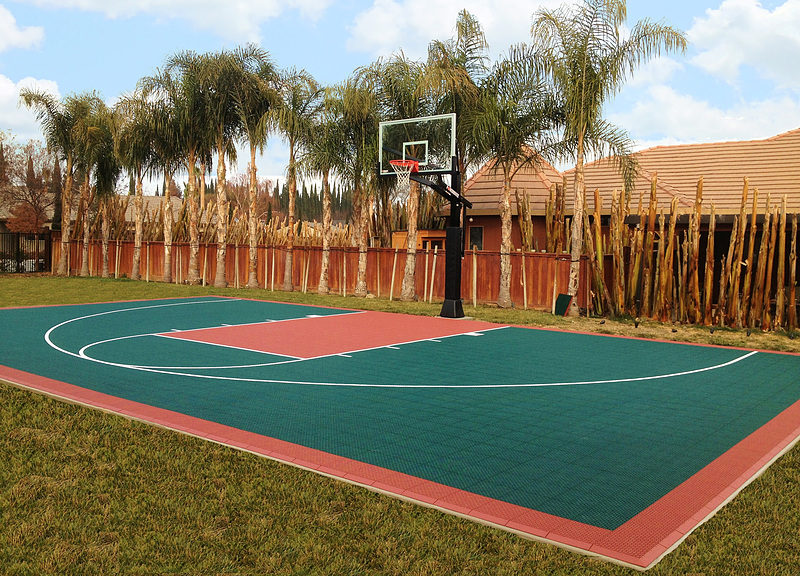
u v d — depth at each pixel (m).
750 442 7.35
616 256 19.83
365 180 23.39
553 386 10.27
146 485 5.72
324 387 9.95
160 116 29.95
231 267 30.81
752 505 5.47
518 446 7.08
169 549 4.52
